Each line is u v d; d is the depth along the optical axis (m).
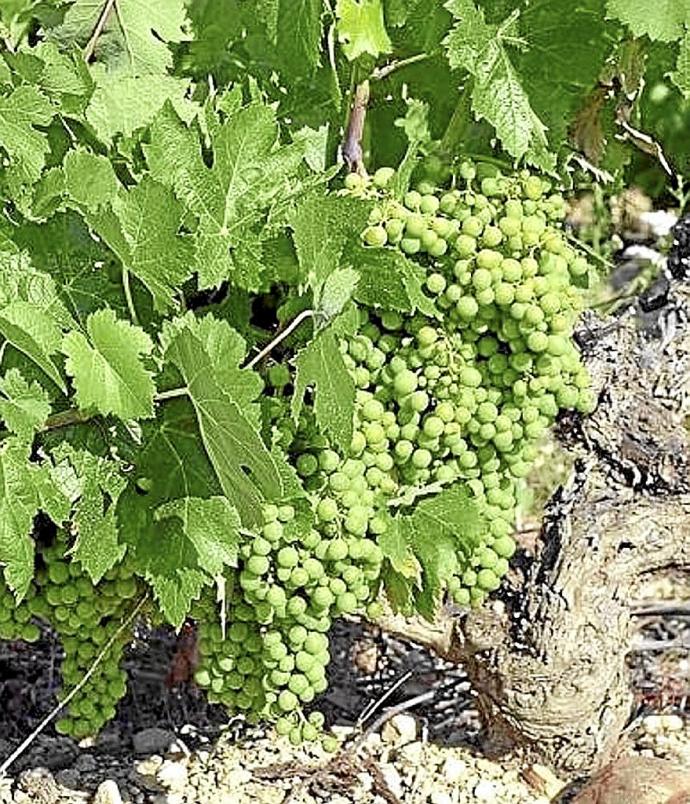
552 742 1.55
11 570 1.19
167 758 1.64
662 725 1.68
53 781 1.59
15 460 1.19
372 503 1.28
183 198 1.24
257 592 1.27
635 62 1.35
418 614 1.43
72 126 1.31
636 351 1.55
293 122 1.36
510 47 1.27
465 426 1.29
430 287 1.25
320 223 1.20
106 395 1.17
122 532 1.25
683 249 1.58
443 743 1.63
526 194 1.26
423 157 1.32
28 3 1.37
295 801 1.57
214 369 1.15
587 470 1.55
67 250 1.25
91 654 1.36
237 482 1.18
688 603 1.70
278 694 1.32
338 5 1.26
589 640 1.52
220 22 1.41
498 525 1.34
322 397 1.19
